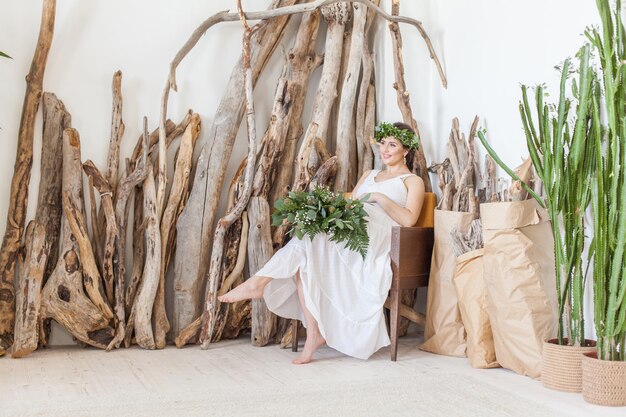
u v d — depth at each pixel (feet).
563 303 9.05
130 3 12.48
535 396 8.61
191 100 12.92
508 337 9.70
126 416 7.41
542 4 10.99
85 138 12.07
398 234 10.77
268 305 10.88
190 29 12.95
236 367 10.17
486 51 12.26
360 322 10.57
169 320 12.46
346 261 10.65
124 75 12.42
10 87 11.44
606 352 8.29
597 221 8.25
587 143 8.96
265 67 13.57
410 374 9.77
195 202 12.31
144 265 12.03
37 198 11.55
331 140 13.94
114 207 11.96
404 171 12.07
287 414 7.59
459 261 10.66
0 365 10.05
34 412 7.50
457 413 7.73
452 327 11.10
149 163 12.10
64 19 11.94
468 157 12.17
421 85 13.75
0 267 10.98
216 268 11.84
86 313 11.03
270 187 12.76
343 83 13.67
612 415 7.77
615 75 8.46
